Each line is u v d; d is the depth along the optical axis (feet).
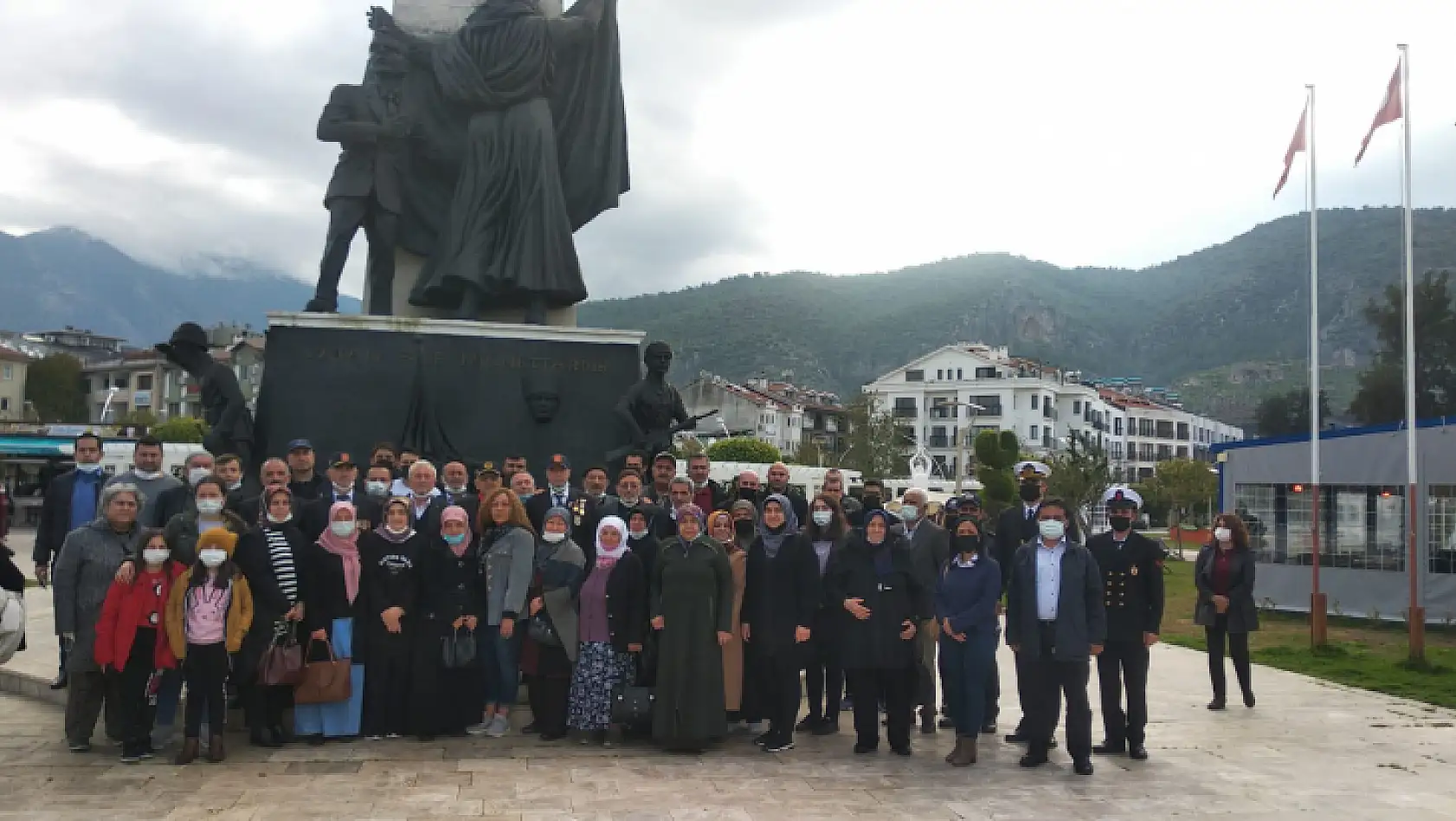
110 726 22.70
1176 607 64.44
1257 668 39.58
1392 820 18.95
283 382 34.14
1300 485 58.70
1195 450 298.35
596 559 24.95
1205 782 21.68
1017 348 497.05
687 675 23.36
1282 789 21.15
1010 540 28.07
